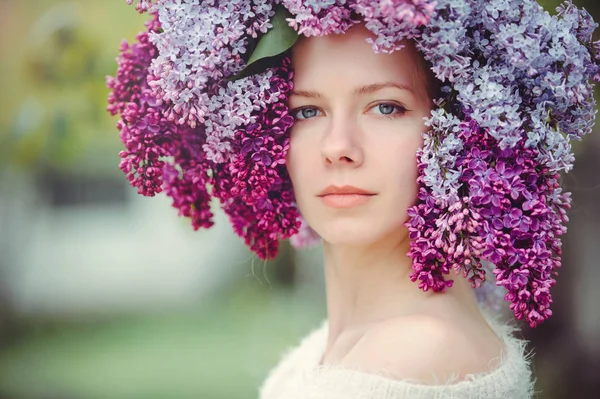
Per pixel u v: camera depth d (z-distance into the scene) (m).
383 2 1.43
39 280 11.40
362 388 1.47
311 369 1.76
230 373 7.86
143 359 8.59
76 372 8.11
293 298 10.35
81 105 4.06
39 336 9.96
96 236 12.18
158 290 12.13
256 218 1.92
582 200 3.03
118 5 5.24
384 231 1.63
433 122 1.58
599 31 2.74
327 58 1.60
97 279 11.95
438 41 1.50
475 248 1.54
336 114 1.61
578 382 3.16
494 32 1.52
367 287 1.75
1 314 10.09
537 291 1.53
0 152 4.45
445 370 1.49
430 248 1.58
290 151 1.68
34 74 4.07
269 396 2.08
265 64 1.64
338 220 1.64
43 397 7.24
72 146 4.13
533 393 1.77
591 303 3.28
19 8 5.89
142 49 1.79
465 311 1.68
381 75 1.58
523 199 1.57
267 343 8.87
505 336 1.86
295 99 1.66
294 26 1.54
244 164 1.67
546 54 1.54
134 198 12.30
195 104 1.64
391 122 1.61
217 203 3.34
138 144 1.76
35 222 10.89
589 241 3.19
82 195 11.93
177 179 1.91
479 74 1.54
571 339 3.18
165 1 1.64
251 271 2.11
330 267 1.86
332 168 1.61
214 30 1.63
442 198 1.55
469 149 1.57
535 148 1.54
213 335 9.64
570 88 1.54
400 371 1.48
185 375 7.85
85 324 10.65
